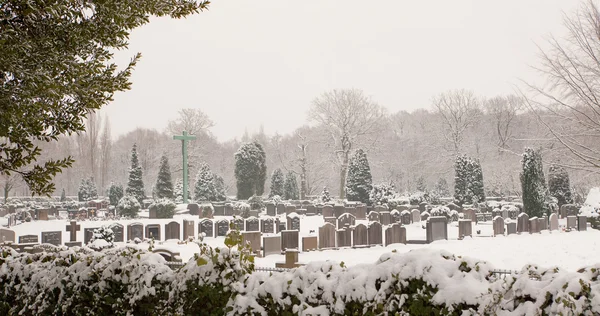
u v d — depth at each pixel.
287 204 39.66
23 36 5.47
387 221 29.62
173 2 6.28
